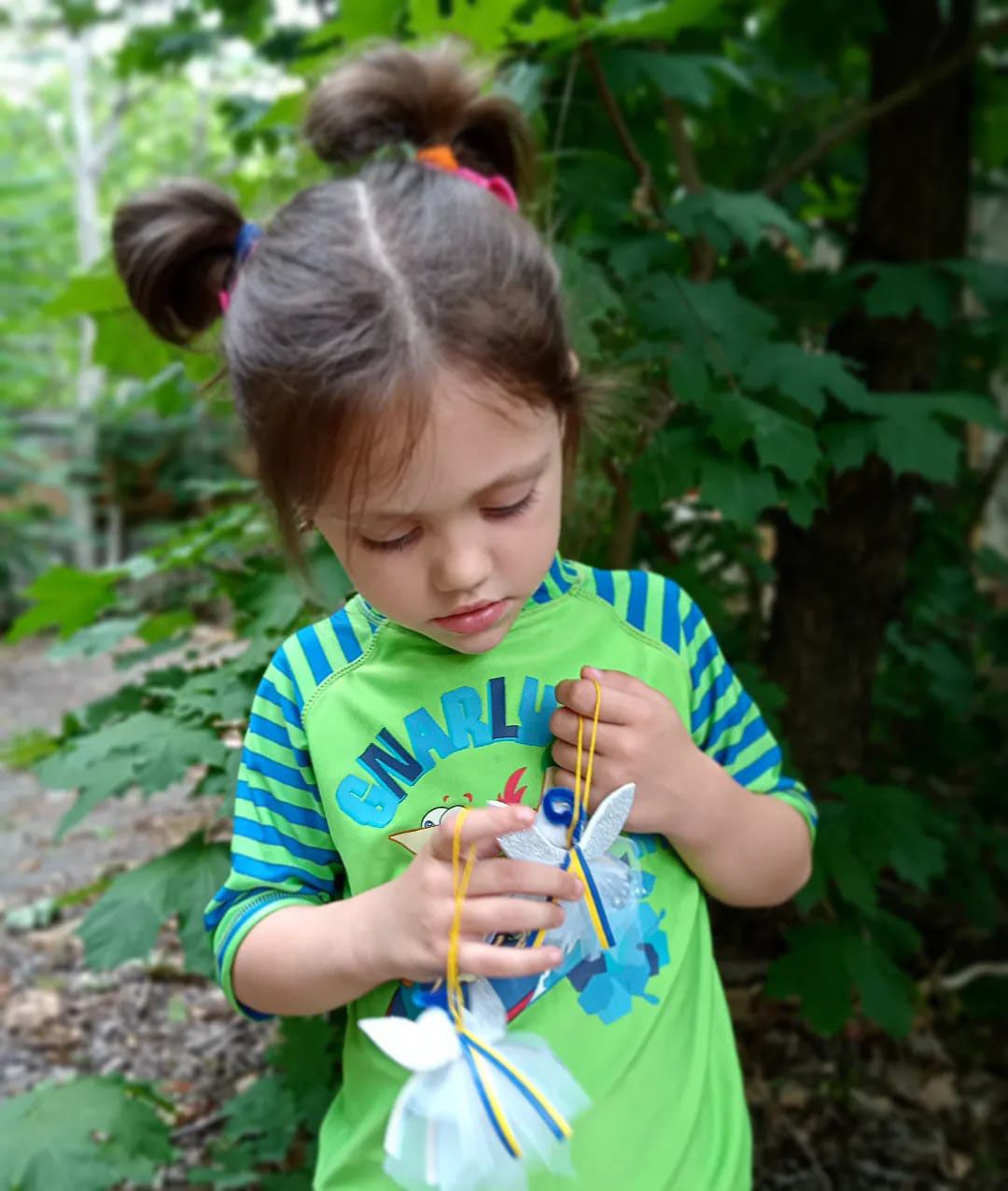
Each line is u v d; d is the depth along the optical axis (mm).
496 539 742
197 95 9688
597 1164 825
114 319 1521
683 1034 894
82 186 7711
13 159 7074
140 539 7312
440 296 711
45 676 5195
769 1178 1719
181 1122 1871
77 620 1681
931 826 1743
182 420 6953
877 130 1922
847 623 2041
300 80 1562
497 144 1126
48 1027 2172
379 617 899
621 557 1618
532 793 858
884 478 1964
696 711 981
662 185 1877
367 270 725
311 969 817
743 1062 1938
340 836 861
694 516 2078
